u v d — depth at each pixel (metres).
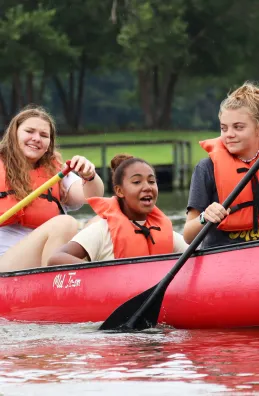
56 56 91.62
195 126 157.38
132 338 11.84
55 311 13.41
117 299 12.84
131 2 88.50
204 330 12.33
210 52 99.00
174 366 10.06
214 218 12.20
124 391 9.11
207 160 13.11
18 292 13.84
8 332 12.59
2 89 150.00
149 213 13.73
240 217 12.81
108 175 57.00
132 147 76.50
